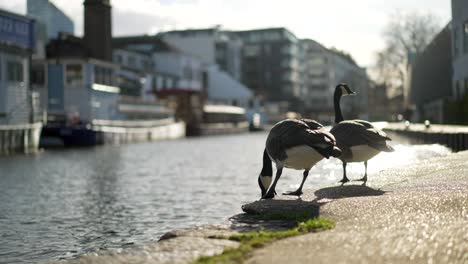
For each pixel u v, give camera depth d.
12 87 42.97
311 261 4.63
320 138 8.80
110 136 54.66
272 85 130.00
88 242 9.91
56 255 8.91
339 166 21.98
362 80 153.25
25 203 14.99
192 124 84.19
